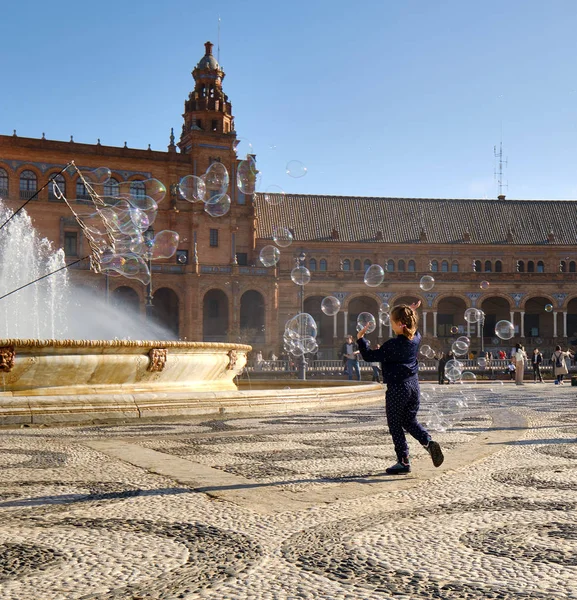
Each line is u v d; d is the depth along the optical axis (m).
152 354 17.78
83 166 76.38
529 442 11.80
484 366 59.50
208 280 78.31
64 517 6.37
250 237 83.81
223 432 13.59
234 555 5.20
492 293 90.69
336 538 5.67
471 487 7.81
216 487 7.76
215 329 83.19
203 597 4.32
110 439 12.33
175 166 80.38
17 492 7.47
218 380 20.59
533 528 5.96
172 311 82.19
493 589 4.43
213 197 29.98
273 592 4.40
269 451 10.69
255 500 7.11
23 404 14.96
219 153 82.19
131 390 17.58
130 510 6.65
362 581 4.60
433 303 89.75
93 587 4.51
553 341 89.56
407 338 8.71
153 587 4.51
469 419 16.64
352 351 36.50
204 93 84.38
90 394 16.44
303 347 36.12
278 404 19.22
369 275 33.16
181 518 6.34
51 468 9.03
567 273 91.81
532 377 53.28
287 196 95.12
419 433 8.67
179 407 17.09
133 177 78.81
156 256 34.50
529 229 96.56
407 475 8.56
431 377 55.41
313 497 7.26
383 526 6.05
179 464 9.34
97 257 22.38
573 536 5.71
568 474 8.62
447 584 4.53
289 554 5.23
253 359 74.19
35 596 4.35
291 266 88.69
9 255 54.81
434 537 5.69
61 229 74.38
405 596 4.32
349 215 94.88
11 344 15.54
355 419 16.77
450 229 95.38
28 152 74.12
